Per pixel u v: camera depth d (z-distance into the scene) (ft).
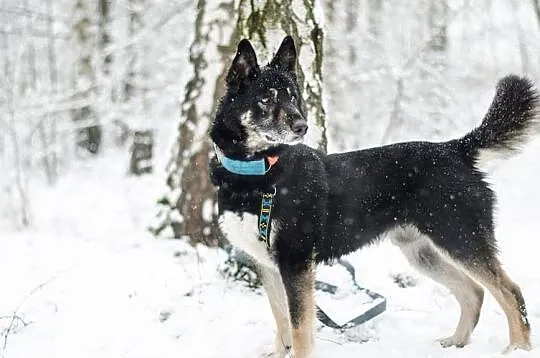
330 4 43.50
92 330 15.47
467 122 43.16
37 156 48.73
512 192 38.60
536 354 13.20
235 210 13.76
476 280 14.62
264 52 18.22
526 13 46.06
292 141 13.33
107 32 48.73
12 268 20.81
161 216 23.43
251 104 13.56
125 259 20.89
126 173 50.57
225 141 13.76
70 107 45.19
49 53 57.26
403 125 43.42
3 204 40.93
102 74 46.68
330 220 14.35
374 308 15.74
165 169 23.81
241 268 18.40
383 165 14.92
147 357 14.12
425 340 15.19
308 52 18.54
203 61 21.61
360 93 43.86
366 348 14.43
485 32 45.57
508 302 14.32
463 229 14.56
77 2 49.57
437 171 14.73
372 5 47.24
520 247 24.21
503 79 15.38
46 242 24.98
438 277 15.71
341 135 44.04
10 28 49.08
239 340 15.06
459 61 45.44
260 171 13.42
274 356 14.38
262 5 18.19
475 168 15.26
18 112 43.37
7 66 48.06
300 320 13.52
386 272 20.22
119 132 55.47
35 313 16.49
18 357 14.10
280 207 13.50
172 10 43.04
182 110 22.34
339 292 16.87
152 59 45.01
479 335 15.49
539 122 15.21
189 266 19.88
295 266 13.65
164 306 16.84
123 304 17.06
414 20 47.24
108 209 39.52
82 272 19.74
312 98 18.67
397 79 41.57
